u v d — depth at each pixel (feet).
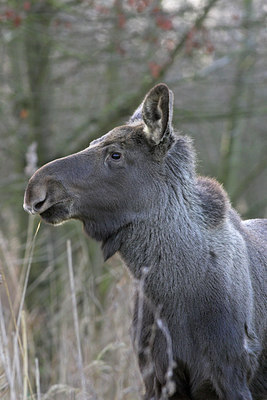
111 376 57.88
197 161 45.60
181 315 41.14
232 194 105.09
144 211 41.50
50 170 40.60
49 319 74.02
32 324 68.90
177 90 101.14
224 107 97.09
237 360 40.86
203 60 98.63
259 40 93.66
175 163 42.29
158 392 42.45
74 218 41.70
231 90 101.71
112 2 81.51
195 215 41.98
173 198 41.81
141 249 41.63
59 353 61.36
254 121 122.01
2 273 46.11
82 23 82.12
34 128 86.48
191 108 91.66
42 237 80.84
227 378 40.57
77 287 64.49
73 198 40.78
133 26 83.92
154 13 79.71
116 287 59.00
